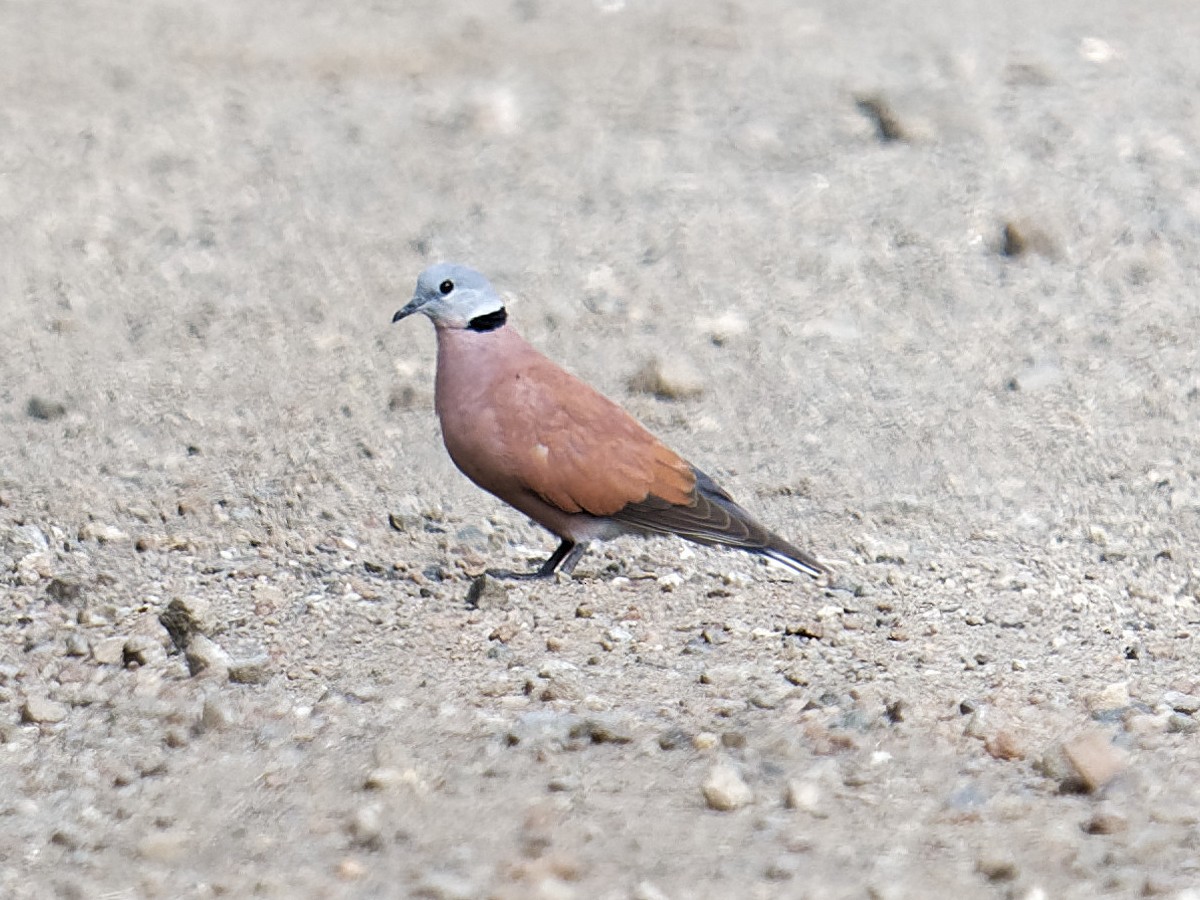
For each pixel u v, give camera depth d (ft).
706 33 77.46
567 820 29.84
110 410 47.09
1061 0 82.17
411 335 52.11
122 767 31.89
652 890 27.66
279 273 55.77
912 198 59.93
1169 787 31.07
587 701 33.65
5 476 43.50
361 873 28.43
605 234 58.39
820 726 32.73
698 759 31.83
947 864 28.58
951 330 52.26
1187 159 62.18
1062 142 63.72
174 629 35.94
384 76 72.84
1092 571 40.93
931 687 34.65
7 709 33.88
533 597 38.45
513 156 64.44
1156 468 45.32
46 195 60.59
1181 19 78.38
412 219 59.67
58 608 37.63
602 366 50.34
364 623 37.17
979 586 39.99
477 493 44.06
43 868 28.99
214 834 29.84
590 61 74.33
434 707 33.68
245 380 49.14
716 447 46.50
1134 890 27.86
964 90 68.59
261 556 40.60
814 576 39.52
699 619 37.78
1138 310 53.06
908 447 46.37
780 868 28.35
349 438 46.16
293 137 66.13
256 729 32.96
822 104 67.82
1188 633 38.04
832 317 52.90
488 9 82.17
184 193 61.31
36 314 52.39
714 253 56.85
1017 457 45.88
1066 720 33.42
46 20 79.41
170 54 75.10
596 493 37.76
